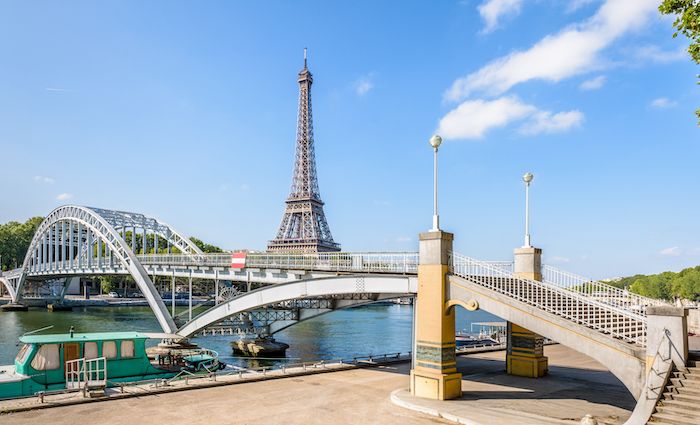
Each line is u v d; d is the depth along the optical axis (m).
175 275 61.88
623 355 18.11
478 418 19.62
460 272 24.02
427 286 24.17
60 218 110.88
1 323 89.75
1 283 166.50
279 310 51.41
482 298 22.36
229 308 45.50
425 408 21.44
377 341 68.50
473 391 25.56
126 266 70.56
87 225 91.19
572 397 24.42
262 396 24.44
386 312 138.12
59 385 25.36
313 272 39.53
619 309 19.98
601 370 33.06
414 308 26.34
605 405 22.67
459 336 61.19
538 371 30.12
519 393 25.27
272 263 45.22
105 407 21.88
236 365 47.34
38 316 106.19
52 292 146.25
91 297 160.38
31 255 132.25
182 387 25.59
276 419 20.41
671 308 17.06
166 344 49.09
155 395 24.33
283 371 30.69
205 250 155.50
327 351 58.75
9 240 174.00
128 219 93.56
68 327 83.62
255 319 54.41
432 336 23.69
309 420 20.28
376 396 24.58
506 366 31.62
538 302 22.84
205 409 21.83
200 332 53.31
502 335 61.22
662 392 16.41
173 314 61.56
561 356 40.06
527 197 31.05
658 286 127.62
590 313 23.22
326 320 105.88
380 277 28.23
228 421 20.05
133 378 28.12
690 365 16.86
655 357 17.08
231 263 50.25
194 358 38.56
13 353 57.12
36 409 21.23
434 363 23.45
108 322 93.25
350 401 23.50
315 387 26.66
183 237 88.44
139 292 177.88
